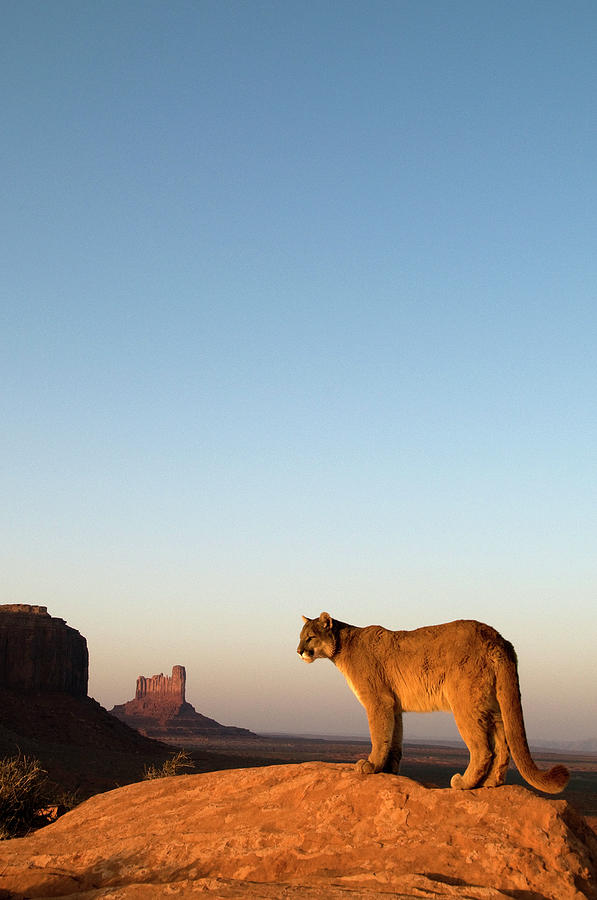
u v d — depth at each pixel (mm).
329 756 163750
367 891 8203
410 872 8859
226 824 10930
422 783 10516
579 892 8492
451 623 10805
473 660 10273
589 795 75812
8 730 81188
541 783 9609
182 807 12016
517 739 9836
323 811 10367
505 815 9453
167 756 91438
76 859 11164
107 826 12352
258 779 12242
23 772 28047
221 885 8719
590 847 9500
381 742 10977
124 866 10492
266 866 9672
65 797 29750
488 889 8203
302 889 8422
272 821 10609
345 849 9523
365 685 11070
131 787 13906
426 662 10656
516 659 10352
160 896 8742
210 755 98438
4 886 10734
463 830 9367
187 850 10438
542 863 8797
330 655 11422
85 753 79625
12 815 25641
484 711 10188
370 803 10188
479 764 10102
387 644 11062
